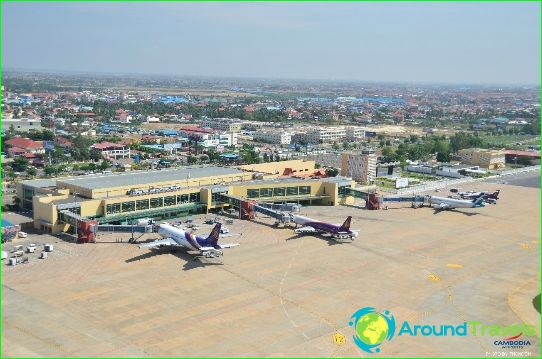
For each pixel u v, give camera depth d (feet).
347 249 484.74
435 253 483.92
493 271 440.45
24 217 558.56
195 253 456.45
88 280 386.93
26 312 330.95
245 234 522.88
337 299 369.30
